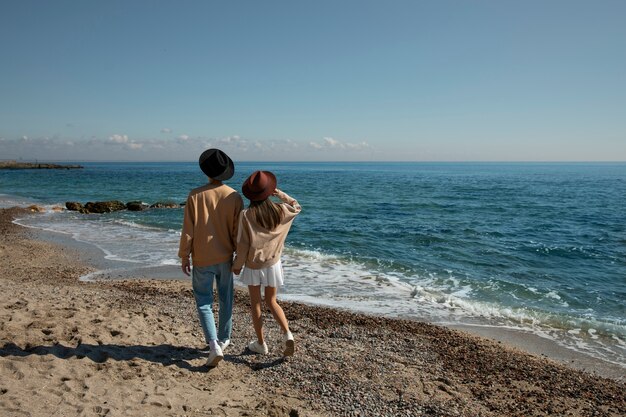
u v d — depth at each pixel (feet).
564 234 57.21
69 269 33.47
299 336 17.76
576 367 18.11
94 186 163.02
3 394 9.84
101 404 9.98
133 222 66.18
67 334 14.61
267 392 12.41
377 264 37.99
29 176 241.55
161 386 11.53
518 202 106.52
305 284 30.81
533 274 35.60
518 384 15.06
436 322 23.49
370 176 318.86
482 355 17.79
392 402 12.49
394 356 16.51
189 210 12.91
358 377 13.97
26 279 28.71
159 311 20.12
